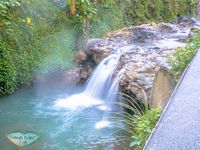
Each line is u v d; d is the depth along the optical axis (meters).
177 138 1.74
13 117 5.74
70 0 8.23
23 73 7.02
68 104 6.45
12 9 7.07
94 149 4.44
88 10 8.66
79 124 5.38
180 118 1.97
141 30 9.42
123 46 8.02
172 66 3.82
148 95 4.91
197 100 2.24
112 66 6.90
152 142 1.71
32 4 7.64
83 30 8.47
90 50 7.96
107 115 5.71
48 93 7.12
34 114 5.88
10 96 6.64
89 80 7.49
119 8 10.77
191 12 17.41
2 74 6.47
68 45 8.14
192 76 2.79
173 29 11.31
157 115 2.62
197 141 1.71
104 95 6.68
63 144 4.63
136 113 4.26
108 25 9.89
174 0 15.01
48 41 7.75
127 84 5.50
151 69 5.42
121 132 4.66
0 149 4.39
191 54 3.92
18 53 6.96
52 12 8.12
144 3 12.34
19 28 7.14
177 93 2.39
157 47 7.46
